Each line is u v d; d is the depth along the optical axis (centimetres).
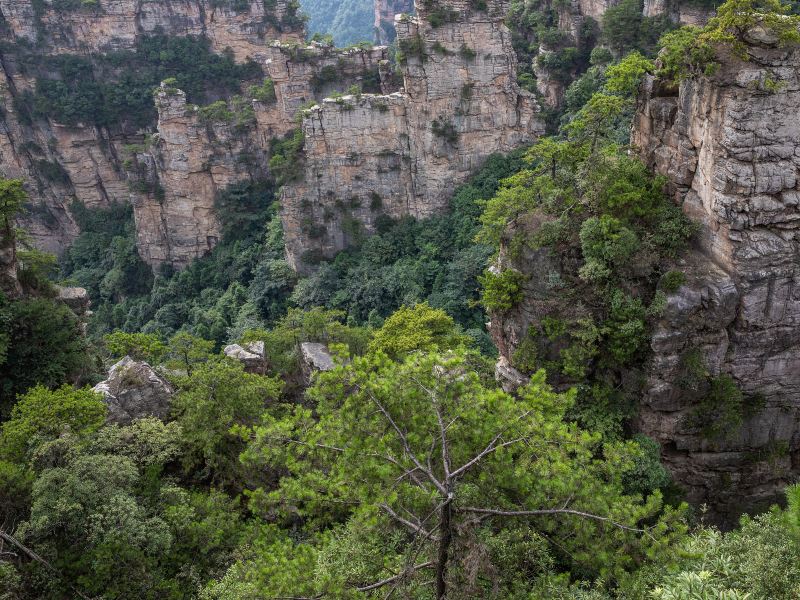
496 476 1814
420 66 6994
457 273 6488
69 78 10438
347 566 1828
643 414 2855
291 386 4388
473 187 7362
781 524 1967
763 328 2688
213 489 2898
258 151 9031
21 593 2195
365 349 4788
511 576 1861
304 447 1875
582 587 2130
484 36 7006
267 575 1692
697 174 2794
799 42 2430
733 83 2500
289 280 7850
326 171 7481
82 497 2359
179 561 2512
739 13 2497
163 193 9125
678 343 2716
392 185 7581
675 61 2802
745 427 2825
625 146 3222
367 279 7219
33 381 3897
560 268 2952
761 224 2600
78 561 2298
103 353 5831
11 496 2441
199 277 9056
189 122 8731
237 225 9100
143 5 10700
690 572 1761
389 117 7306
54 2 10175
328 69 8562
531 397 1867
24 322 3944
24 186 10781
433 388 1830
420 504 1783
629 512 1769
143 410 3350
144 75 10850
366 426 1816
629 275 2831
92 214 10925
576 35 7888
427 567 1836
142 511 2492
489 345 5666
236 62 11375
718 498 2912
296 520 2752
